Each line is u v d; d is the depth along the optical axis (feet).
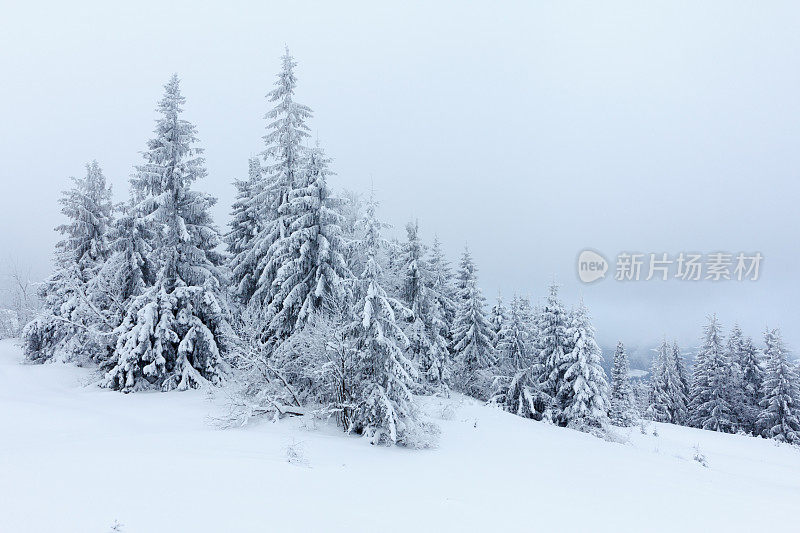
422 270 92.02
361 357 47.19
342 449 39.45
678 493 38.81
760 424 142.92
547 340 99.86
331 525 20.33
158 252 73.20
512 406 97.35
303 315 61.00
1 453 25.04
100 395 63.67
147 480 21.98
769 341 143.13
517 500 30.19
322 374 49.03
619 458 54.85
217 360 69.87
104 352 74.90
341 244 63.93
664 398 165.78
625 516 29.86
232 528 17.87
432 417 63.52
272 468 28.14
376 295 46.29
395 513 23.66
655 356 177.47
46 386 71.31
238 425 47.80
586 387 89.15
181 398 61.77
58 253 98.02
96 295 83.76
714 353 153.79
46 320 93.20
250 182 87.51
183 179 73.82
